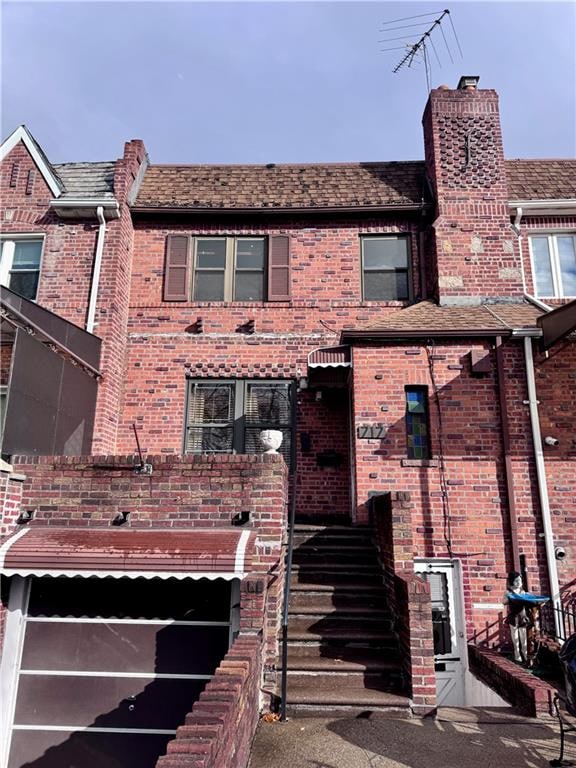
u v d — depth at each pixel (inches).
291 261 448.1
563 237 451.5
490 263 426.6
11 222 438.3
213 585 277.1
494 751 202.8
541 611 328.8
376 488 353.7
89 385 381.1
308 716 235.1
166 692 264.7
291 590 304.0
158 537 259.4
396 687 254.1
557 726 226.8
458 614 335.3
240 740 175.6
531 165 498.6
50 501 275.7
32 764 257.3
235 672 186.4
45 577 278.8
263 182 482.3
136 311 440.5
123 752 257.6
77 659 269.6
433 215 446.3
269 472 271.4
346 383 419.2
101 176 462.0
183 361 429.7
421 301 431.5
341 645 275.1
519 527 344.8
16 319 297.0
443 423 361.4
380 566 317.1
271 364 428.5
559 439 358.6
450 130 453.4
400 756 197.8
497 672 281.3
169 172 495.5
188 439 422.3
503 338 370.9
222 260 455.2
